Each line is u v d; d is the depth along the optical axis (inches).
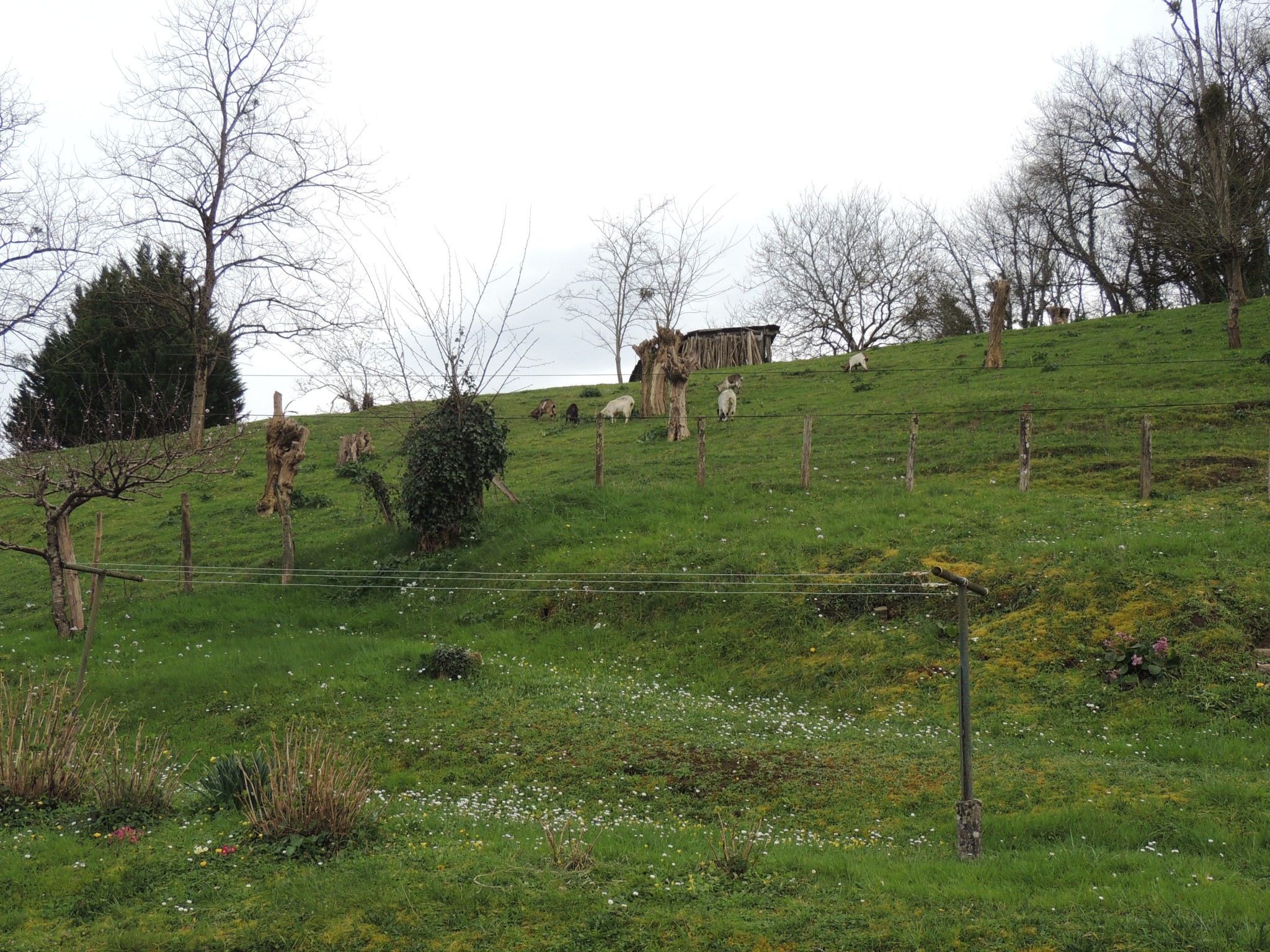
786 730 587.8
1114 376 1395.2
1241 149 2065.7
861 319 2965.1
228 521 1307.8
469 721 613.9
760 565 826.2
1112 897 330.3
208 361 1850.4
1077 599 690.8
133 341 1941.4
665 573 844.6
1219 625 626.5
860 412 1421.0
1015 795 474.3
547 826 432.8
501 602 874.1
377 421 1964.8
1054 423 1189.1
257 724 645.9
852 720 620.1
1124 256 2815.0
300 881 350.6
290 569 1007.6
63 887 350.6
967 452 1117.7
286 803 399.9
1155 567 699.4
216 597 987.9
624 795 501.0
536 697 652.7
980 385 1482.5
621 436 1512.1
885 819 458.3
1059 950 295.0
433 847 394.0
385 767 566.9
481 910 331.9
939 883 354.0
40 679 763.4
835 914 324.8
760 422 1455.5
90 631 550.0
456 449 1006.4
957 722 599.5
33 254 954.7
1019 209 2938.0
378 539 1093.1
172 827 418.0
